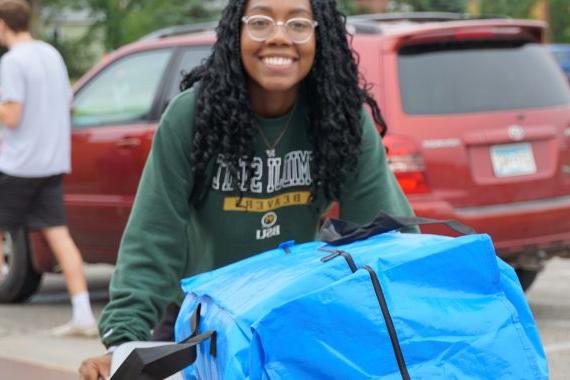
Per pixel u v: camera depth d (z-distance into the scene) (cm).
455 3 2719
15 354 718
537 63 800
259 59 327
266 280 261
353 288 234
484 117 748
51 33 3098
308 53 329
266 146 340
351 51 344
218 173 338
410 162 719
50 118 799
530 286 853
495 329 244
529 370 245
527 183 752
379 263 241
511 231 742
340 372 230
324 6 333
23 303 933
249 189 342
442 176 728
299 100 343
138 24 2920
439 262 244
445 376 236
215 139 331
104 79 898
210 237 350
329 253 270
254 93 338
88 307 778
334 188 348
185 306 289
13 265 912
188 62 849
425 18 837
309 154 346
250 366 229
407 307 238
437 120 735
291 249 296
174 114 335
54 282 1055
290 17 326
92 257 884
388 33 752
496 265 249
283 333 229
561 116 781
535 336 256
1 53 2370
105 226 862
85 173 870
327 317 231
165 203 331
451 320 241
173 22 2900
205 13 2933
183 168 334
